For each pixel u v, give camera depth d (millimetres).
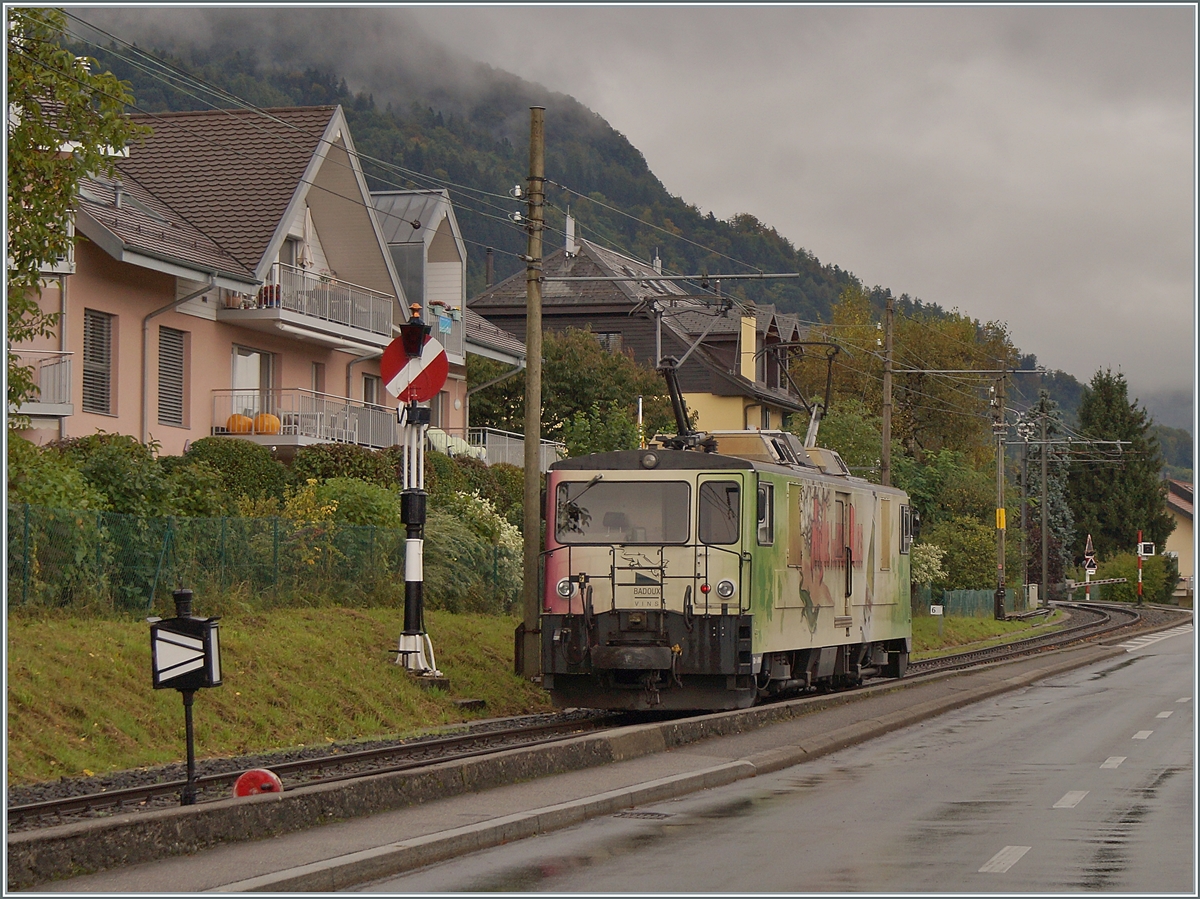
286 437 43406
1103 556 148625
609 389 65812
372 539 36469
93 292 38156
